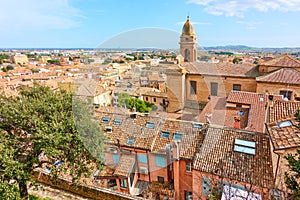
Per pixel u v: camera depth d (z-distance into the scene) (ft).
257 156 33.35
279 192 25.17
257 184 29.01
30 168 25.54
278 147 26.96
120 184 23.07
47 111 24.36
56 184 35.22
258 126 42.83
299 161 19.94
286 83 66.18
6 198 21.52
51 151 22.02
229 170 31.94
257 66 81.82
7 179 23.41
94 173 24.90
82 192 32.65
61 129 22.63
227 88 81.10
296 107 39.09
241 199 27.40
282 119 33.30
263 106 48.42
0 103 26.78
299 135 27.76
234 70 80.53
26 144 25.38
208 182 31.73
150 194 23.98
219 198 28.37
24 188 27.66
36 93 30.09
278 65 73.41
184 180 33.22
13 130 26.78
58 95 26.99
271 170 30.73
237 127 44.37
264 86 70.13
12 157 22.67
